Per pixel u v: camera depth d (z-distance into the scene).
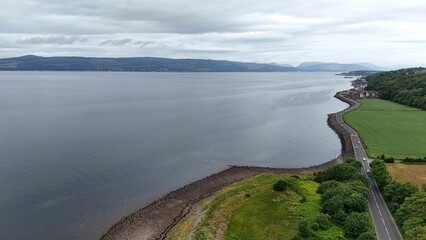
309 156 125.69
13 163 104.31
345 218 68.25
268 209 77.06
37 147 121.75
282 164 116.88
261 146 136.12
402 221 68.62
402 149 125.88
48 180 93.12
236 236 67.06
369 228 65.31
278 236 66.38
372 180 92.88
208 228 70.06
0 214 74.88
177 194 89.62
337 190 76.44
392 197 78.44
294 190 85.81
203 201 85.88
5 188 86.75
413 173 99.31
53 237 68.12
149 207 82.12
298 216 73.19
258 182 94.56
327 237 64.31
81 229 71.44
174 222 75.88
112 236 69.75
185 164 113.06
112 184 93.94
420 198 71.31
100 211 79.06
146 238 69.50
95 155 115.81
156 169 107.12
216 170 108.88
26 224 71.75
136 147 127.94
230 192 86.81
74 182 93.12
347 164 92.06
